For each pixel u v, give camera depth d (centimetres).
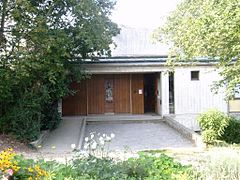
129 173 645
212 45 1031
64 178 590
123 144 1474
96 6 1548
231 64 1285
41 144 1443
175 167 690
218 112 1583
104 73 2241
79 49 1717
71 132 1708
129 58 2161
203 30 997
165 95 2184
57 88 1648
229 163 580
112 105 2355
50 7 1528
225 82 1444
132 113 2356
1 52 1438
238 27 930
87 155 773
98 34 1550
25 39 1432
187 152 1257
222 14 941
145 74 2503
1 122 1444
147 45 2491
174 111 2184
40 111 1551
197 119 1631
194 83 2184
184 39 1138
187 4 1372
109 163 661
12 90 1486
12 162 519
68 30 1579
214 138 1491
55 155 1171
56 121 1777
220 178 570
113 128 1927
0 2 1406
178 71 2169
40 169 551
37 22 1406
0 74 1384
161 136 1675
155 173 650
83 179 600
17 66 1384
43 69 1477
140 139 1600
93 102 2336
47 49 1387
